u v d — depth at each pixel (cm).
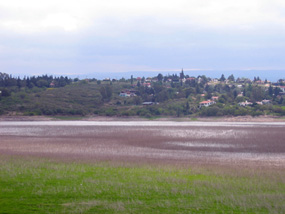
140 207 1514
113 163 2820
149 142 4991
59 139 5422
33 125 8675
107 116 12212
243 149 4291
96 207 1499
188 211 1465
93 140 5272
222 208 1519
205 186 1959
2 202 1554
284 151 4122
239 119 11206
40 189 1814
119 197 1694
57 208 1477
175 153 3934
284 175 2373
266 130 7031
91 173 2320
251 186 1978
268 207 1536
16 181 2000
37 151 3916
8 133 6494
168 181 2078
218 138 5503
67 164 2716
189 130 7088
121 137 5703
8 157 3098
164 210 1474
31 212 1415
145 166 2677
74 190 1798
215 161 3312
